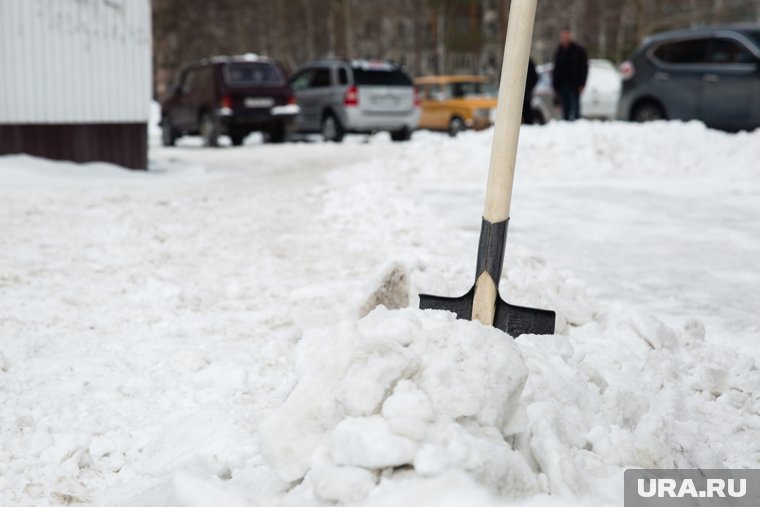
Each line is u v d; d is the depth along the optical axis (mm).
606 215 8547
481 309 3252
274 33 60844
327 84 21625
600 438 2510
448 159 12516
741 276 5793
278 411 2326
